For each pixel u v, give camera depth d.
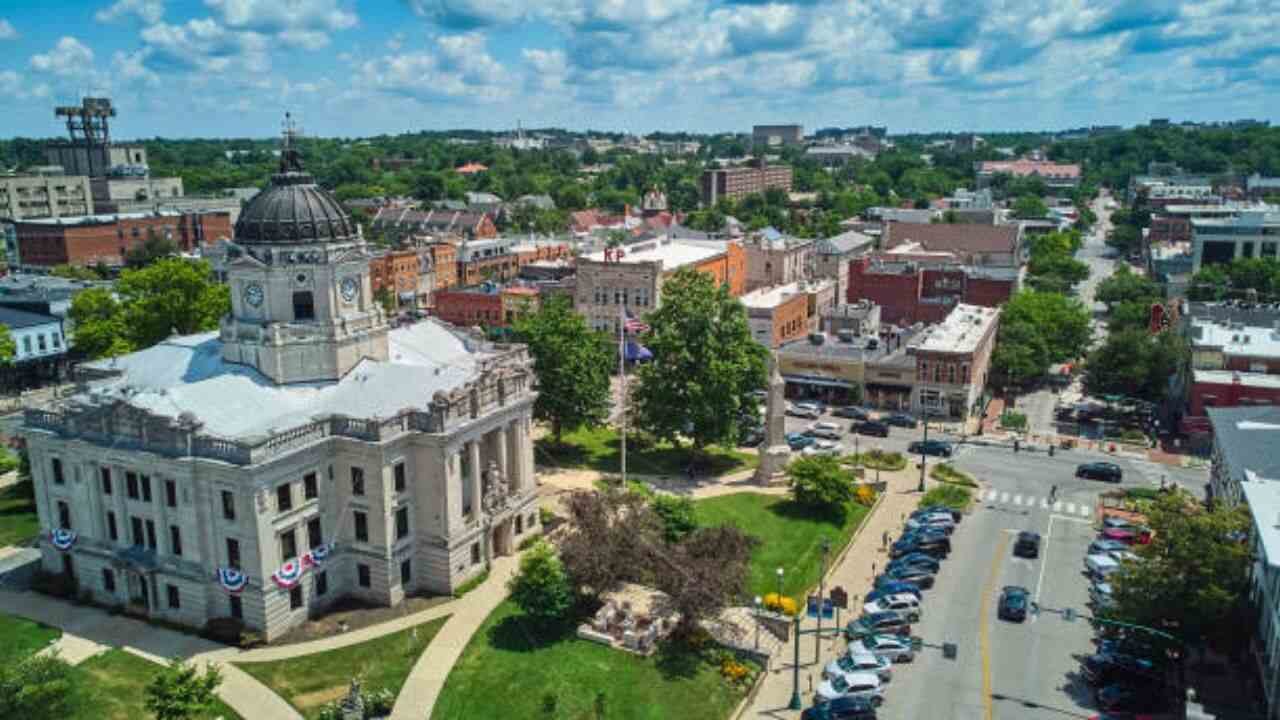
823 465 94.38
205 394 73.25
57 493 74.38
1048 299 158.00
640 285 153.75
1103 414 129.00
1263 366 117.25
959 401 128.12
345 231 80.38
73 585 74.75
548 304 114.19
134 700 60.41
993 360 142.12
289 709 60.03
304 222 77.56
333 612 72.06
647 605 74.12
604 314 157.50
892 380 132.00
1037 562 83.56
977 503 98.06
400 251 192.88
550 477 102.69
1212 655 67.88
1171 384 133.00
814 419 129.12
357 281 81.69
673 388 105.31
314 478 70.81
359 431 71.38
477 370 82.75
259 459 65.62
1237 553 62.50
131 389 75.75
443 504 73.50
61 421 72.62
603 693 62.38
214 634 67.62
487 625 70.38
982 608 75.44
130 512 71.31
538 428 121.75
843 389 135.88
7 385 139.00
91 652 66.31
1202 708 60.47
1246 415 92.25
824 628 65.06
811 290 166.88
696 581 67.19
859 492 97.94
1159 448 115.81
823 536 88.50
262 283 77.00
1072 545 87.25
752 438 117.88
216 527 67.62
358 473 71.94
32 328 140.75
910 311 169.50
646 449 114.31
